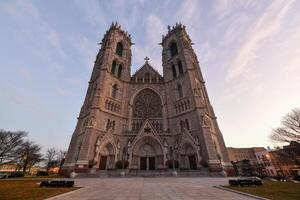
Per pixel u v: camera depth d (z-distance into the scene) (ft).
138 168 131.95
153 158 139.23
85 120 142.10
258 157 299.38
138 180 82.17
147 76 198.08
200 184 63.31
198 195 39.96
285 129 134.51
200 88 165.48
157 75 197.98
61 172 130.41
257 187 52.95
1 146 177.47
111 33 189.67
